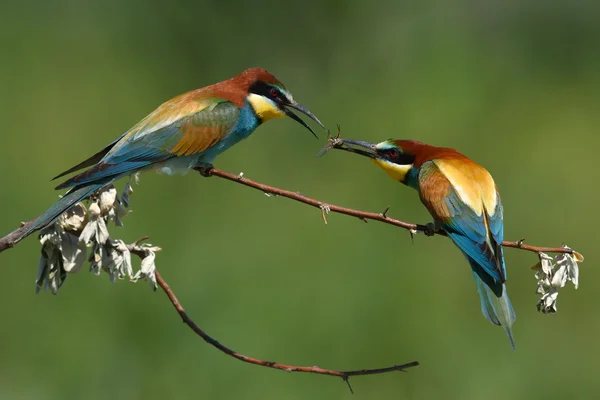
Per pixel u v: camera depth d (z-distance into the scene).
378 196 13.13
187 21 17.03
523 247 7.43
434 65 16.50
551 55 17.58
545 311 7.29
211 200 12.97
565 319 12.34
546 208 14.18
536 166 14.67
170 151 8.66
